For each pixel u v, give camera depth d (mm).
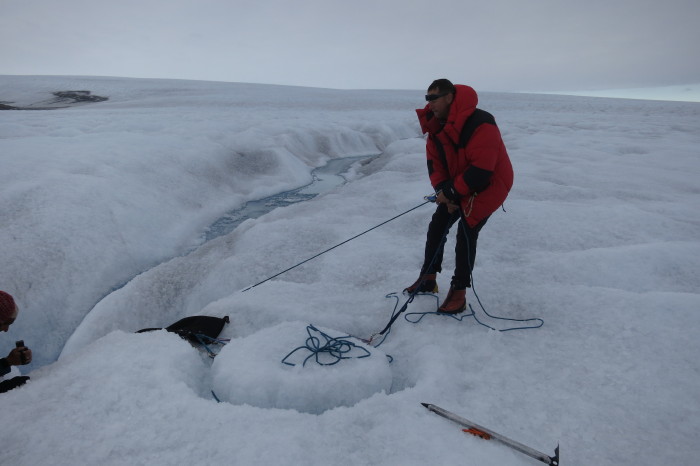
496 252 4453
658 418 1908
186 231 6496
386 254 4449
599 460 1696
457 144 2479
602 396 2076
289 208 6707
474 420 1940
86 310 4379
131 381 2127
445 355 2451
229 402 2176
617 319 2721
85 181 6148
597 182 7312
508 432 1865
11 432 1828
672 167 8727
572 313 2873
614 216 5195
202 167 8898
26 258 4453
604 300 2957
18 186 5633
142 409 1943
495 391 2160
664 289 3523
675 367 2234
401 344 2697
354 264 4270
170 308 4277
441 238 2971
